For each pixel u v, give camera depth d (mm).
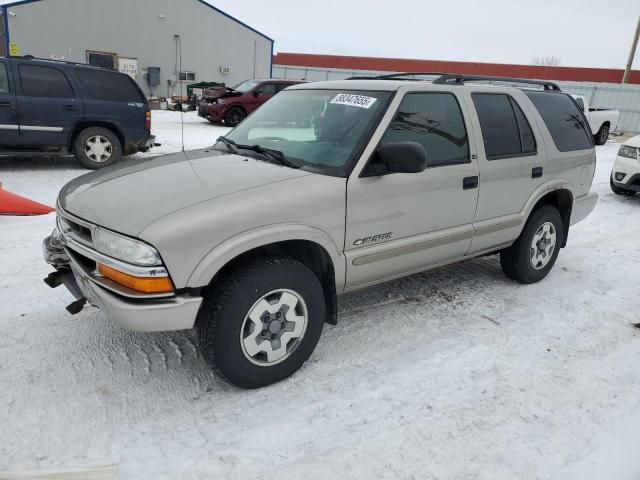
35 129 8461
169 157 3586
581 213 5066
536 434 2717
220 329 2703
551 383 3184
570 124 4832
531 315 4117
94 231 2645
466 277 4875
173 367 3162
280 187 2871
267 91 17844
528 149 4301
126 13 25844
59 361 3154
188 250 2518
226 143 3818
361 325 3814
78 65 8789
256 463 2428
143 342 3414
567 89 28406
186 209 2605
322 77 35031
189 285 2566
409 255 3512
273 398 2916
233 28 29562
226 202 2684
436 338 3672
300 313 3010
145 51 26906
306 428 2684
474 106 3895
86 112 8805
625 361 3484
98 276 2666
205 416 2738
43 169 8797
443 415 2834
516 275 4637
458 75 4023
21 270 4430
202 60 28953
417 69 43062
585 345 3678
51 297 3973
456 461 2502
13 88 8227
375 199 3193
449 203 3662
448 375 3221
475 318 4016
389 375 3188
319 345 3502
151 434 2586
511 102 4242
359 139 3199
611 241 6375
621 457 2574
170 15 27141
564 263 5457
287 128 3637
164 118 19375
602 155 15859
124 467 2361
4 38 23391
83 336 3447
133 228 2512
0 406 2719
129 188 2916
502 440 2660
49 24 24047
